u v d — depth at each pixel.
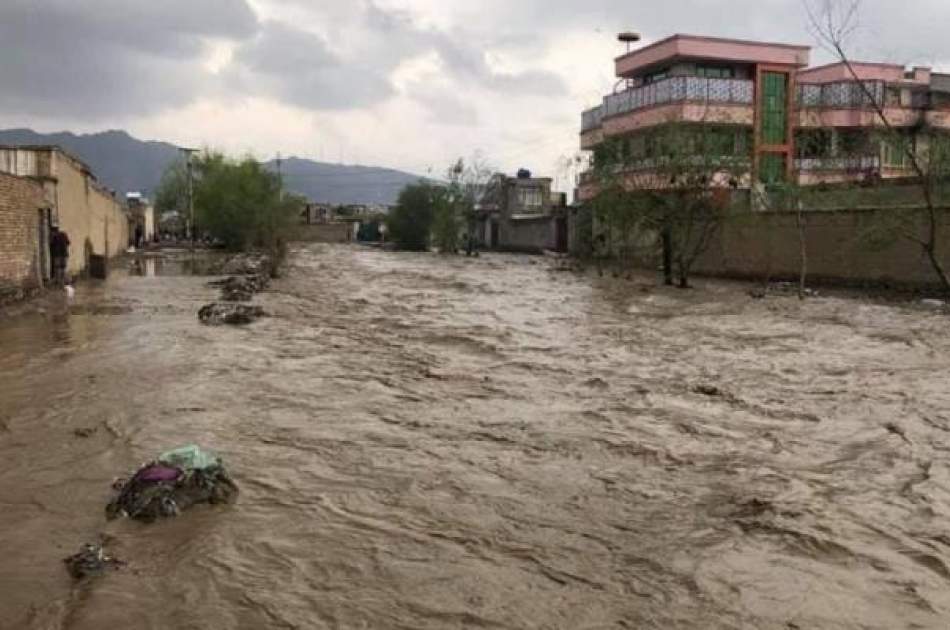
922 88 48.34
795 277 34.38
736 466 8.19
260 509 6.62
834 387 12.27
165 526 6.20
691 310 23.80
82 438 8.64
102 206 42.06
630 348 16.09
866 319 21.39
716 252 39.25
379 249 74.88
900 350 16.03
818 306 24.81
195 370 12.49
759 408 10.78
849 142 47.53
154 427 9.05
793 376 13.18
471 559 5.77
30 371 12.31
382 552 5.84
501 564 5.70
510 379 12.62
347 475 7.60
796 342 17.11
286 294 27.08
